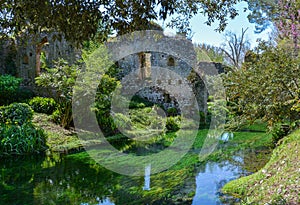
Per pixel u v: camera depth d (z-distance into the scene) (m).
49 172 4.77
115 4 2.13
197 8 3.18
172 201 3.44
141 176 4.46
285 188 3.06
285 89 4.93
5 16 2.14
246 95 5.51
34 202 3.48
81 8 1.98
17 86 9.53
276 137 5.90
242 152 5.84
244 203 3.20
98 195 3.70
